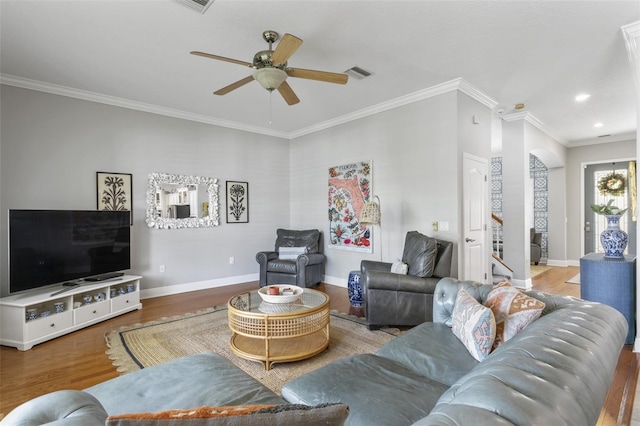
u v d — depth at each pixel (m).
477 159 4.24
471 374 0.95
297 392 1.44
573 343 1.07
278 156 6.15
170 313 3.91
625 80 3.80
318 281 5.21
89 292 3.66
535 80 3.80
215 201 5.28
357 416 1.23
